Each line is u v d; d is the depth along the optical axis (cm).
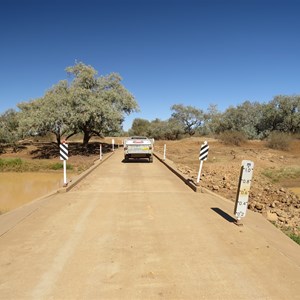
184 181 1319
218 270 465
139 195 1013
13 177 1878
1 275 444
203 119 7206
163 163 2138
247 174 678
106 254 520
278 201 1201
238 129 5497
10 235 611
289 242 640
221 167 2116
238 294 399
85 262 488
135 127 9231
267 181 1802
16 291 401
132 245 562
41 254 518
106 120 3139
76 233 625
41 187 1553
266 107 5353
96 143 4791
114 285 418
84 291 402
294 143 4069
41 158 3042
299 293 404
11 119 4803
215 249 547
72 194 1024
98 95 3309
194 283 426
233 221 722
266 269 471
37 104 3441
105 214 771
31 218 731
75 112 2964
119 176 1480
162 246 559
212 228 666
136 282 427
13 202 1223
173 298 388
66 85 3431
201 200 946
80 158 2877
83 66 3406
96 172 1633
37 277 438
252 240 594
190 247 555
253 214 855
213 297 391
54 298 386
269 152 3531
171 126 6831
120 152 3344
